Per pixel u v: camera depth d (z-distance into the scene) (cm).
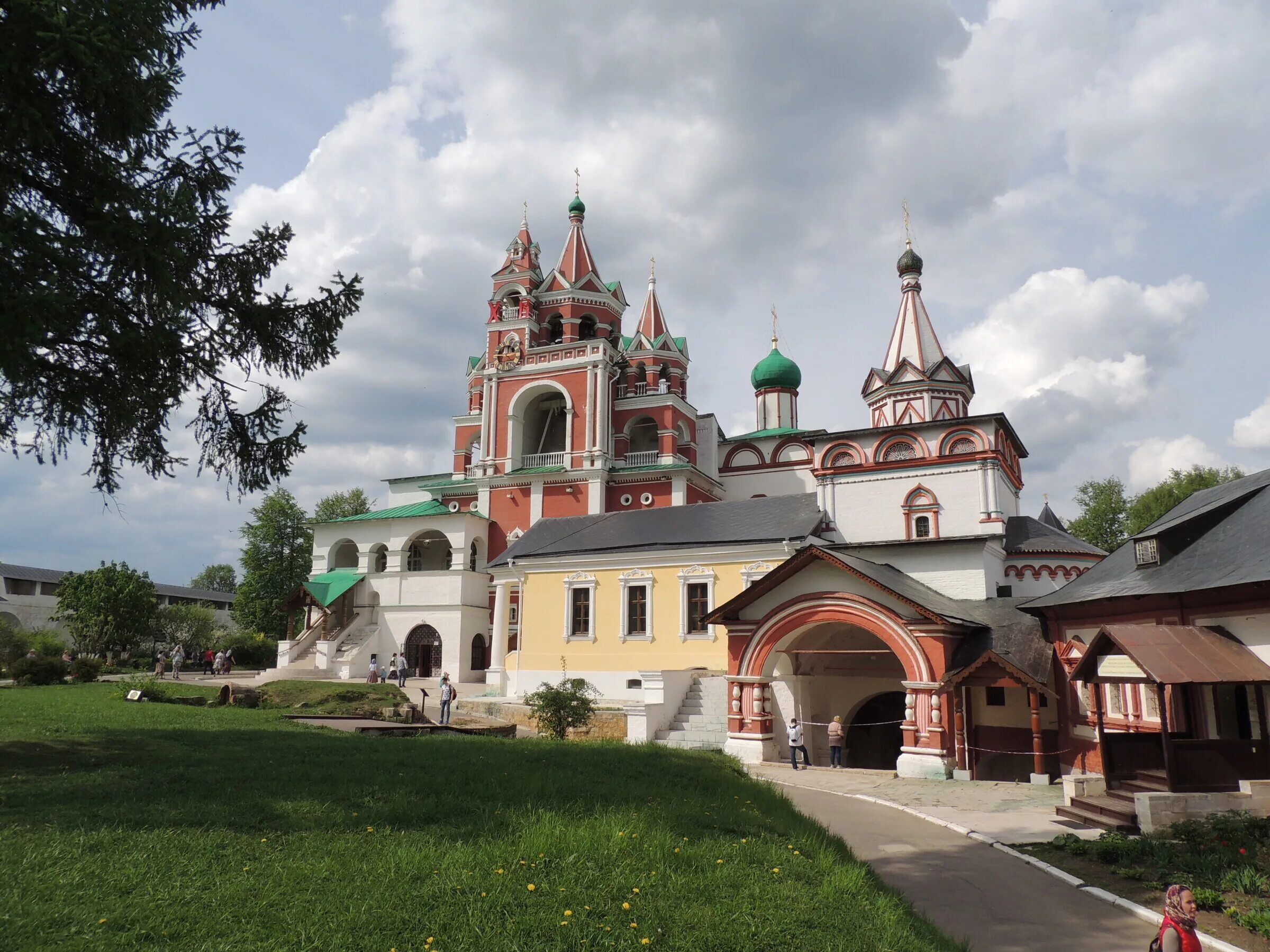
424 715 2764
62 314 1025
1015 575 3116
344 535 5112
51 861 759
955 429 3547
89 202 1148
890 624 2169
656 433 5588
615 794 1224
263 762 1342
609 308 5481
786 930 744
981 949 849
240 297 1341
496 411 5194
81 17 1011
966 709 2131
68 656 4844
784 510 3303
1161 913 939
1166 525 1797
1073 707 1994
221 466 1403
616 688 3198
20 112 1011
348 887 739
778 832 1113
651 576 3231
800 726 2273
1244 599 1409
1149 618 1650
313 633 4750
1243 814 1233
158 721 1984
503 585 3747
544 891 769
